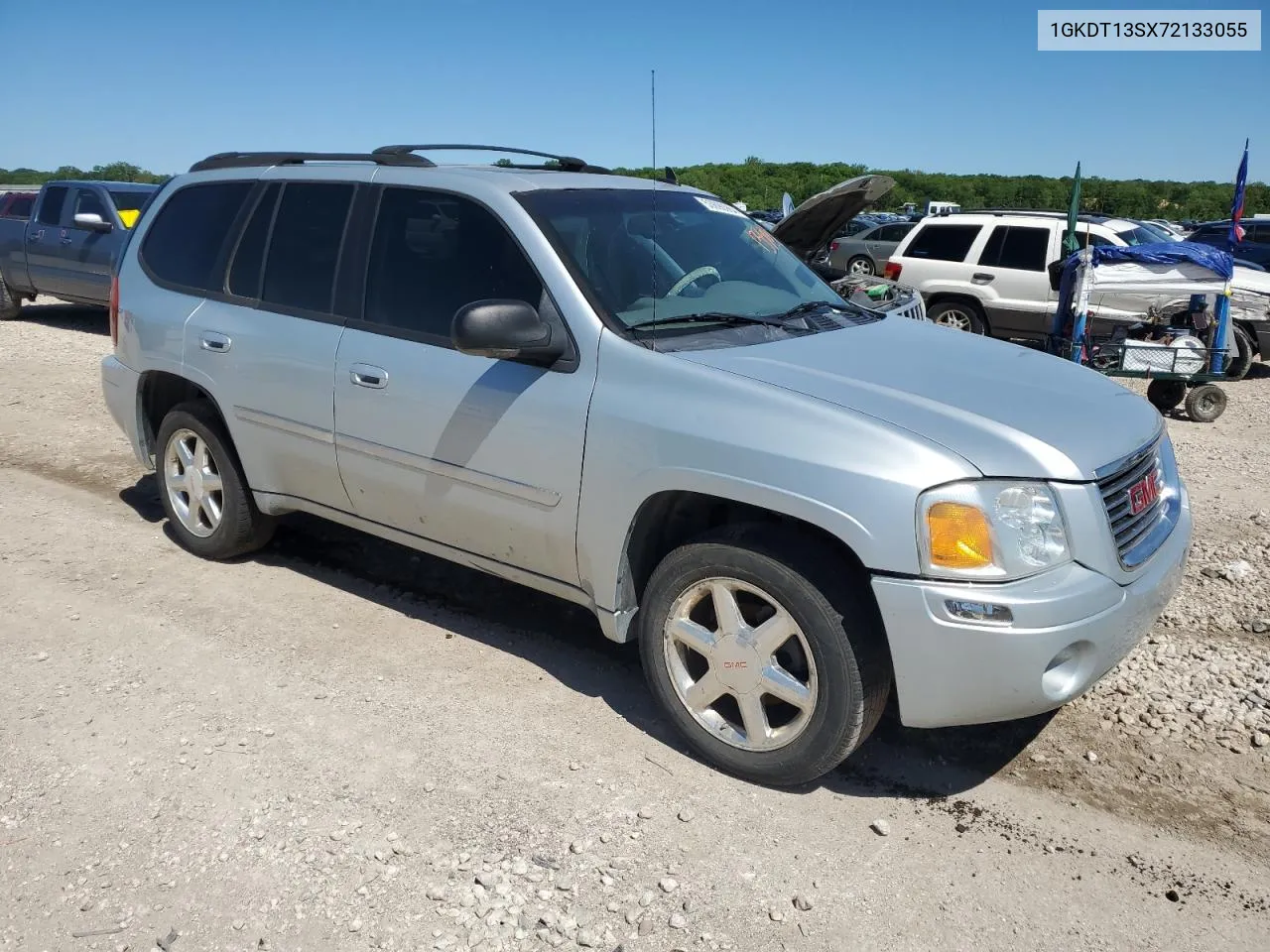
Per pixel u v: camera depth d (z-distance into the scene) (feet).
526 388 11.58
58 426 24.64
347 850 9.62
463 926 8.71
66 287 41.24
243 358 14.60
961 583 9.27
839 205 26.25
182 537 16.72
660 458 10.50
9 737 11.37
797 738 10.30
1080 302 30.27
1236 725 11.93
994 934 8.72
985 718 9.70
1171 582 10.67
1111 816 10.37
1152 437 11.03
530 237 11.93
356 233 13.64
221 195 15.79
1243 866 9.64
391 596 15.34
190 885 9.16
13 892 9.05
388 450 12.98
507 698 12.43
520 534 12.02
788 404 10.02
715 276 13.07
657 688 11.34
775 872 9.43
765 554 10.09
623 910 8.91
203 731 11.55
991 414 10.09
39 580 15.53
